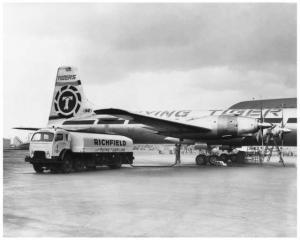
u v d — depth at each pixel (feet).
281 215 26.66
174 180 48.85
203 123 70.95
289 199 33.17
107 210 28.71
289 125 76.59
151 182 46.70
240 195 35.60
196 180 48.65
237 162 87.45
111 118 87.86
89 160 65.77
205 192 37.58
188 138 74.33
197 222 24.82
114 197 34.78
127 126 86.02
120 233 22.50
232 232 22.43
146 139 85.46
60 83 94.22
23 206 30.55
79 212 28.07
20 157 141.38
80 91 92.53
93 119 89.81
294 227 23.44
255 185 43.09
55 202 32.30
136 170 66.95
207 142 78.18
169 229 23.25
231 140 76.84
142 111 92.99
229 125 69.87
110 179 50.55
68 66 94.07
